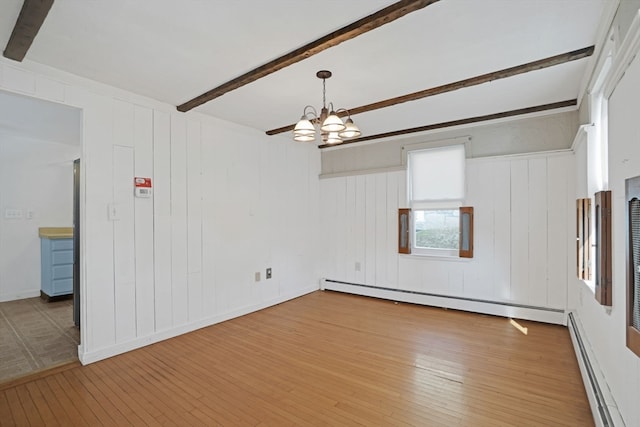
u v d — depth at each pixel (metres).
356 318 3.98
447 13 1.92
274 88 3.05
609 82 1.78
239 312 4.09
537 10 1.90
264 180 4.53
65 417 2.04
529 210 3.80
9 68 2.39
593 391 1.99
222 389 2.36
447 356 2.87
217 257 3.86
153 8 1.87
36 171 5.02
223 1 1.81
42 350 3.02
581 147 3.00
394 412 2.07
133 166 3.11
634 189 1.40
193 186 3.62
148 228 3.21
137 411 2.10
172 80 2.85
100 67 2.60
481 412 2.06
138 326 3.12
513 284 3.90
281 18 1.97
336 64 2.58
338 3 1.83
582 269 2.69
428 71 2.70
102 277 2.88
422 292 4.52
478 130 4.13
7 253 4.77
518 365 2.68
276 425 1.96
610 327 1.89
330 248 5.44
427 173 4.52
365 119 4.01
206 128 3.78
